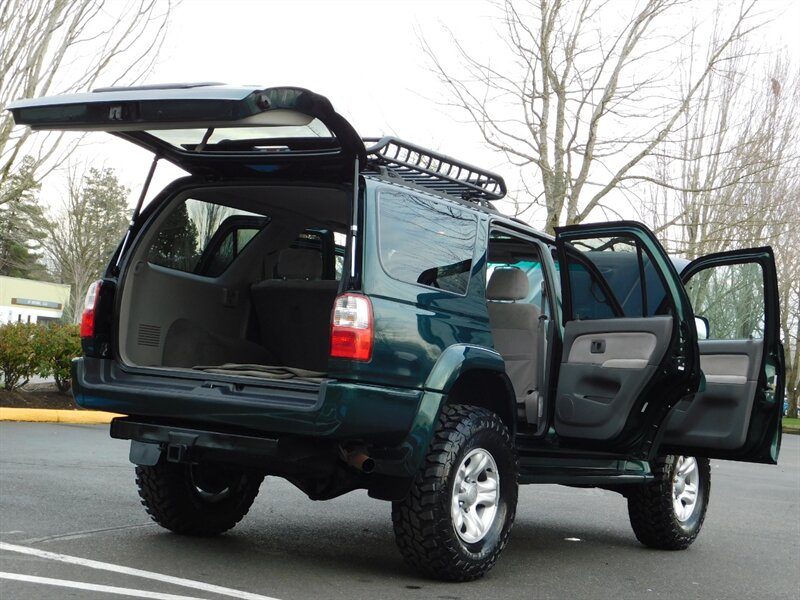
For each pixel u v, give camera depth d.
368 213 4.86
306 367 6.00
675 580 5.72
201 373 4.99
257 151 5.21
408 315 4.87
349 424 4.55
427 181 5.75
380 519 7.16
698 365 5.98
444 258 5.29
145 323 5.43
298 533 6.31
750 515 9.07
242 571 4.94
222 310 5.89
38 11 14.59
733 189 19.11
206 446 4.80
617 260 6.35
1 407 13.80
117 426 5.10
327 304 5.84
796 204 21.05
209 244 5.80
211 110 4.45
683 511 6.95
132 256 5.37
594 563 6.12
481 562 5.12
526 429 6.30
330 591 4.62
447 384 4.93
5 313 55.47
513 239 6.34
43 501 6.68
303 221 6.12
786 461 17.12
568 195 17.45
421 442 4.82
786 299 30.97
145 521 6.21
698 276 7.08
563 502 9.24
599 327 6.11
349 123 4.72
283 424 4.59
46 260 64.00
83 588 4.29
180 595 4.29
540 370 6.24
